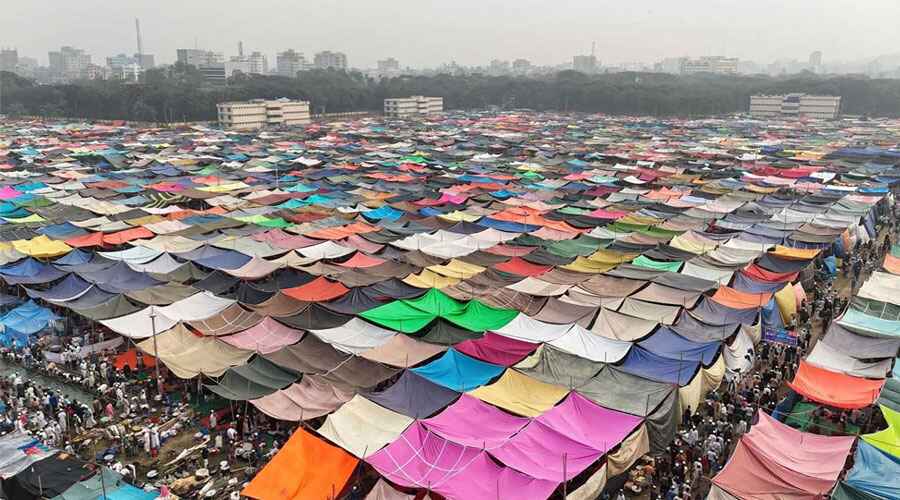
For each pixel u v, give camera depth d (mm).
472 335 38844
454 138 147250
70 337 42344
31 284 47688
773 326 42688
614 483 26781
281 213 68562
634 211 70938
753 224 64812
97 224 62812
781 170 98562
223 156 114000
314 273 49938
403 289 46188
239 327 39594
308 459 25844
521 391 31625
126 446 30344
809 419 32312
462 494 23844
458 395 31125
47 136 142250
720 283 45969
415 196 78312
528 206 73000
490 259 53031
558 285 46406
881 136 156375
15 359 39594
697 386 32562
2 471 24938
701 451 29844
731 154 119125
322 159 110062
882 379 32781
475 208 71375
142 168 100125
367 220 67375
